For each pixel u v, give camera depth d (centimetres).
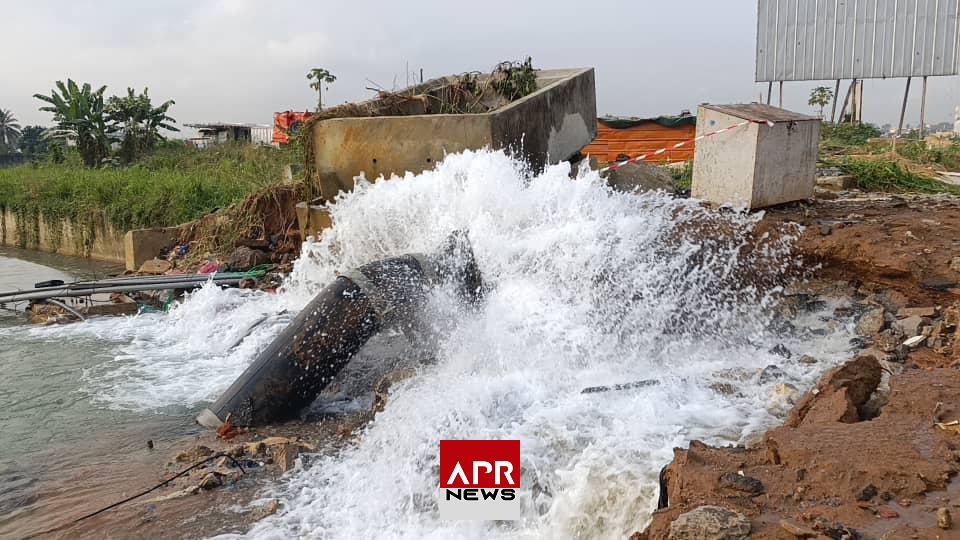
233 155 3331
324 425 703
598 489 484
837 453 409
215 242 1520
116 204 2214
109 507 557
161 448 665
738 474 404
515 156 1104
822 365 643
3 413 754
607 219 845
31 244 2627
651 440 532
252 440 675
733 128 895
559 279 794
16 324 1140
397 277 761
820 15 1877
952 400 464
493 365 720
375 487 564
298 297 1083
